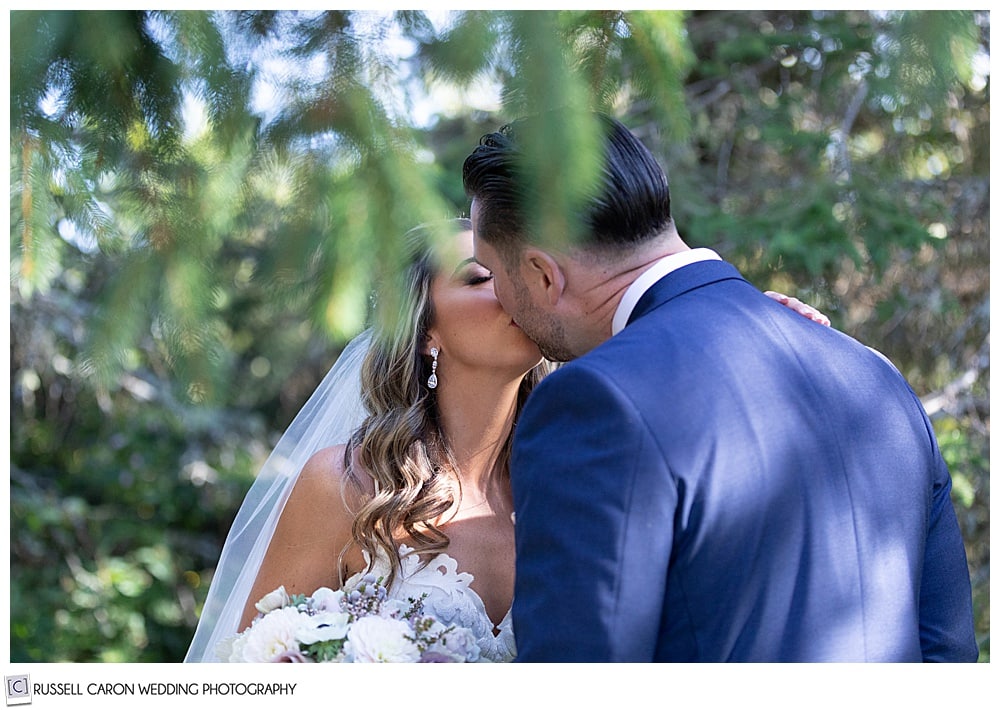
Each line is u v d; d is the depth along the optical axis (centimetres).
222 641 171
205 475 517
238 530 199
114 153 105
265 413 553
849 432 132
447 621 169
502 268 148
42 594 469
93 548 507
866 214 351
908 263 381
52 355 441
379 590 171
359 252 91
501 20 96
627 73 167
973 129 373
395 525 176
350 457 180
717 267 143
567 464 123
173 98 102
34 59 95
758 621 121
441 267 98
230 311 498
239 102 98
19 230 114
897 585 129
